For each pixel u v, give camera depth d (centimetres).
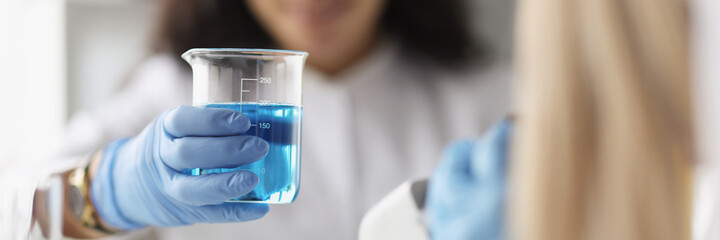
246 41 148
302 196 134
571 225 69
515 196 76
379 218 86
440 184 84
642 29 68
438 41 143
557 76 69
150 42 153
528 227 71
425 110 142
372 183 136
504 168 80
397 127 141
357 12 123
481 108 146
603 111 68
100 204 89
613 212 68
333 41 125
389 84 141
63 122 387
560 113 69
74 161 97
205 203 75
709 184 81
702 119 69
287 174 74
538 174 70
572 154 69
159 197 82
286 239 133
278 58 74
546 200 70
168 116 77
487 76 152
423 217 85
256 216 80
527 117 72
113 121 146
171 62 149
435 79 146
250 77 74
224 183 72
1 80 339
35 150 359
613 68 67
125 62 400
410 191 86
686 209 70
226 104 75
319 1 119
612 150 68
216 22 144
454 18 143
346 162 134
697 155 70
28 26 357
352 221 134
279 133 74
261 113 74
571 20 69
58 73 378
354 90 138
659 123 68
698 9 68
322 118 137
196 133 75
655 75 68
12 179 93
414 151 139
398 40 143
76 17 390
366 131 138
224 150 73
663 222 67
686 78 68
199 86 76
